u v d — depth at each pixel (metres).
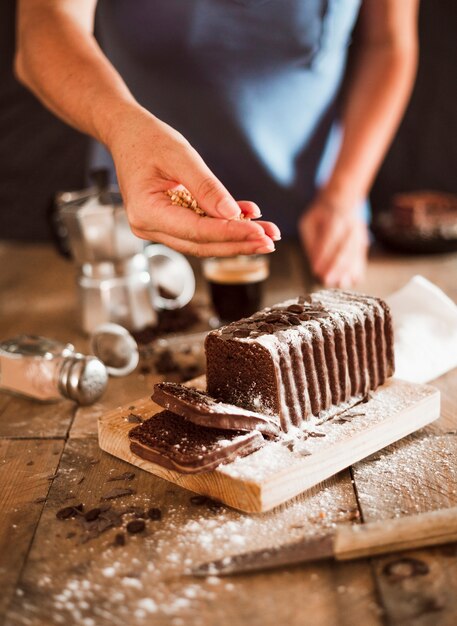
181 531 0.74
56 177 1.77
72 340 1.12
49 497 0.79
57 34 1.02
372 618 0.65
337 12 1.27
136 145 0.86
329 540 0.71
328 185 1.33
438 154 1.75
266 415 0.82
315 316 0.85
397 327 1.00
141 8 1.24
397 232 1.36
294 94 1.32
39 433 0.89
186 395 0.80
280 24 1.25
